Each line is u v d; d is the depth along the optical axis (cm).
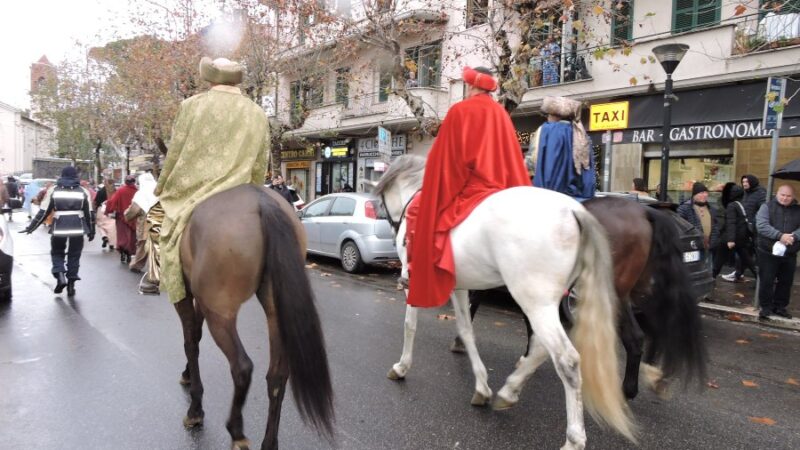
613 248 406
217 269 302
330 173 2369
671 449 356
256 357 538
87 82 2688
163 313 704
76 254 827
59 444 349
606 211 423
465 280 367
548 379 485
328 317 714
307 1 1418
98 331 617
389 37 1224
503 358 546
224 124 359
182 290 341
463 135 368
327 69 1672
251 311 730
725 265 1141
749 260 927
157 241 414
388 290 921
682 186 1262
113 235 1391
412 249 399
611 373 313
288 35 1639
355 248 1066
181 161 355
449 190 370
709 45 1138
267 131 386
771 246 712
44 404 412
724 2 1148
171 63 1720
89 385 452
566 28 1339
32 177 4041
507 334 641
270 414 305
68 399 422
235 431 315
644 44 1228
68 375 475
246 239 302
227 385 455
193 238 321
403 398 434
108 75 2514
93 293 836
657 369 438
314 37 1598
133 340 580
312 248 1183
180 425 379
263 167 388
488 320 712
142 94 1919
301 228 345
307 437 365
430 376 488
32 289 867
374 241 1039
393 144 1991
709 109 1163
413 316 465
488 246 340
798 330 691
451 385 466
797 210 709
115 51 2211
